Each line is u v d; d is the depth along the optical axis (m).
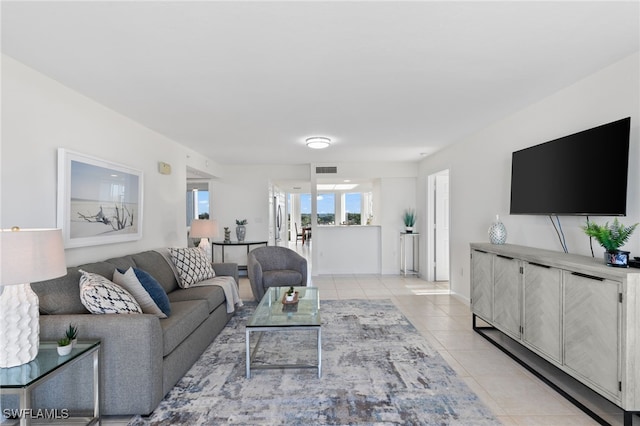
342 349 2.99
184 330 2.51
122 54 2.11
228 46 2.02
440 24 1.79
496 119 3.59
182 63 2.24
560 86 2.67
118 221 3.23
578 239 2.57
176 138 4.41
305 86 2.65
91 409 1.98
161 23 1.76
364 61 2.22
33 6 1.60
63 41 1.94
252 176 7.00
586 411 2.02
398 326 3.61
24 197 2.25
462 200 4.59
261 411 2.04
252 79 2.51
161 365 2.13
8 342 1.61
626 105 2.18
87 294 2.12
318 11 1.66
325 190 10.98
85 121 2.84
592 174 2.30
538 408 2.08
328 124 3.77
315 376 2.49
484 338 3.25
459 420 1.95
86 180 2.79
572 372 2.12
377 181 7.26
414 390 2.29
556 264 2.26
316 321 2.55
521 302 2.65
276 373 2.54
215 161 6.44
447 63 2.26
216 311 3.37
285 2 1.58
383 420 1.95
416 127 3.91
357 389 2.30
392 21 1.75
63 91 2.59
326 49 2.06
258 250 5.05
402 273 6.79
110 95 2.82
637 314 1.75
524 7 1.63
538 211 2.87
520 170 3.13
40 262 1.58
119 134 3.33
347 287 5.62
